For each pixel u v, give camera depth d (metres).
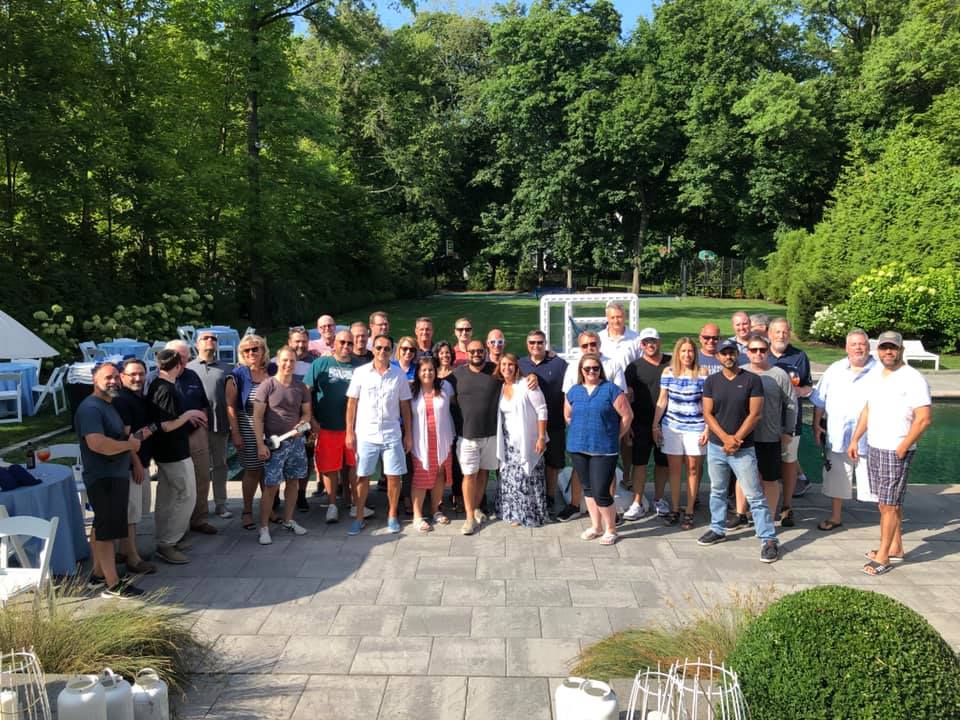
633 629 4.34
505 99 39.50
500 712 3.85
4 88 15.39
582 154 38.31
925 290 18.59
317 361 6.84
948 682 2.78
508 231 43.78
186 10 19.62
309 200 25.19
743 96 36.22
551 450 7.08
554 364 7.07
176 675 4.05
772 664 2.96
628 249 43.50
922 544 6.26
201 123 20.92
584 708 3.30
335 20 23.72
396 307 31.72
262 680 4.17
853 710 2.76
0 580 4.72
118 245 20.31
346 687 4.10
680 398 6.55
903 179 23.00
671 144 37.72
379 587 5.43
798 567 5.76
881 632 2.88
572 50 38.88
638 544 6.28
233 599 5.24
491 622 4.86
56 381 12.21
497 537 6.45
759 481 6.00
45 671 3.78
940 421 12.32
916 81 32.19
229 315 22.59
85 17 16.86
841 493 6.55
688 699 3.52
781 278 32.34
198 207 20.33
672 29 39.84
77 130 16.33
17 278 15.80
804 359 6.99
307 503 7.40
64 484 5.75
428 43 41.94
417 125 39.69
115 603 4.52
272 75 21.88
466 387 6.62
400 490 7.21
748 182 37.00
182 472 5.88
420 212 44.28
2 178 17.34
